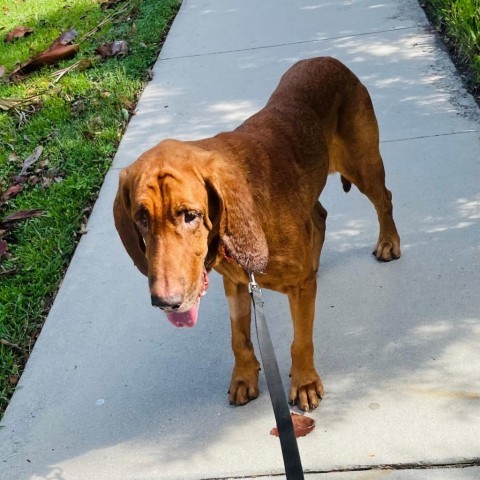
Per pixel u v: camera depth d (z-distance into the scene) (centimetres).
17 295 302
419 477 221
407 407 237
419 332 257
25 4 610
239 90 396
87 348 275
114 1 559
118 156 363
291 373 247
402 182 314
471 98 351
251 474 230
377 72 385
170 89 412
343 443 232
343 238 297
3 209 351
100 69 450
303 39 437
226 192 214
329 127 265
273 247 229
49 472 240
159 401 254
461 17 376
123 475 236
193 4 525
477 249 279
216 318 277
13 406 260
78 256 314
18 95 445
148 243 211
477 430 228
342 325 265
